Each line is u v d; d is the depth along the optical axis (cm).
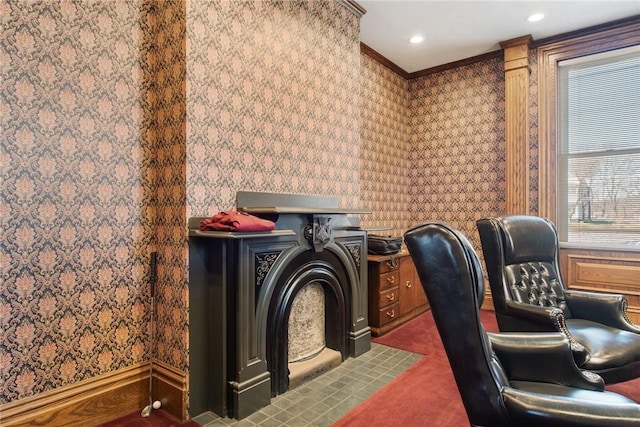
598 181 386
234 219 192
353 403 220
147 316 220
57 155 186
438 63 463
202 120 209
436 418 203
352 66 325
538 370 161
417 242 121
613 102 377
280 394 231
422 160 490
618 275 367
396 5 330
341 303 283
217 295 209
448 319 118
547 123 402
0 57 168
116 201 207
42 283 182
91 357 199
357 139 330
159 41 217
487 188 442
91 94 198
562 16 353
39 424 179
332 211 246
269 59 249
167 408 210
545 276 261
